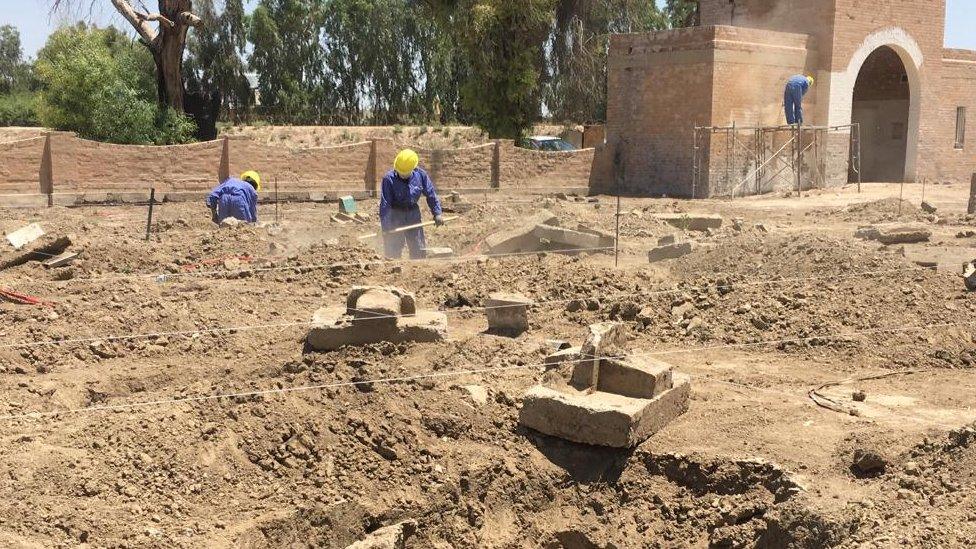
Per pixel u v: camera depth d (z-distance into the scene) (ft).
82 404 22.06
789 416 21.36
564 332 28.19
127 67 102.99
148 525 16.70
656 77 88.84
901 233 47.11
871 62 107.45
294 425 19.90
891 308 29.30
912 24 94.99
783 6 92.99
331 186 84.64
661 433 20.49
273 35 195.72
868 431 19.88
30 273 34.73
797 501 16.93
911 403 22.41
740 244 37.45
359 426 20.07
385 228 41.70
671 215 57.77
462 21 101.24
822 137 90.99
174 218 60.70
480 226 49.55
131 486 17.72
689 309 29.84
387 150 86.28
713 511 18.19
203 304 30.58
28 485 17.15
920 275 32.04
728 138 85.30
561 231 43.39
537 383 22.77
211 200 50.29
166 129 98.84
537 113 112.06
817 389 23.45
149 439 19.17
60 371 24.06
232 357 25.59
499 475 19.33
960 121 104.17
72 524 16.28
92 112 95.91
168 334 26.99
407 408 20.89
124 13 99.55
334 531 17.65
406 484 18.83
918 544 14.89
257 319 29.55
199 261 39.58
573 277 33.91
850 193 86.99
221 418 20.11
